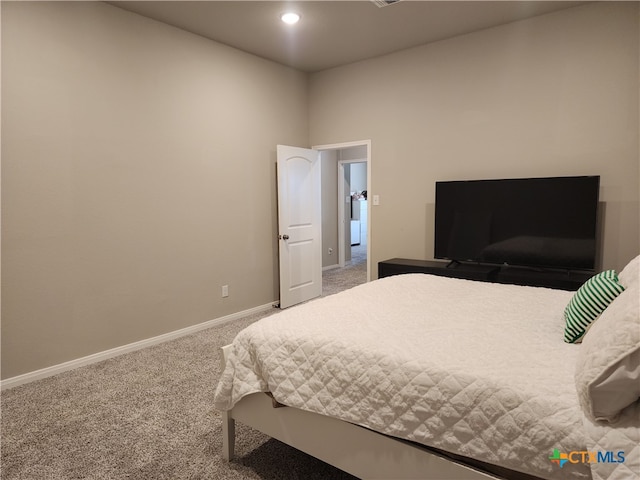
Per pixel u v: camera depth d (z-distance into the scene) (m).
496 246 3.75
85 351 3.10
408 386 1.37
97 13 3.07
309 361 1.62
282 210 4.56
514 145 3.73
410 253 4.45
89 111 3.04
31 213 2.78
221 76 4.01
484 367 1.33
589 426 1.07
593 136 3.36
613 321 1.14
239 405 1.90
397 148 4.43
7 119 2.64
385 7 3.30
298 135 4.96
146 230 3.45
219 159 4.03
